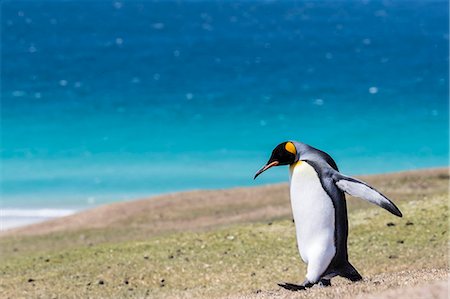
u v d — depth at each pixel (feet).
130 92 367.86
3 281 87.66
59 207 179.22
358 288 53.52
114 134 285.23
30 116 318.45
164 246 96.07
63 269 90.58
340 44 514.68
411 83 372.58
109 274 86.79
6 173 223.10
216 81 392.47
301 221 57.21
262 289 76.07
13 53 489.67
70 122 307.58
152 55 479.82
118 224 129.29
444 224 92.27
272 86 376.07
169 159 245.65
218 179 216.95
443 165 234.17
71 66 441.27
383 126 289.53
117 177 217.15
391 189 132.98
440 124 289.53
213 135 282.56
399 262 80.84
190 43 529.04
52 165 236.02
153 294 79.30
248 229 100.17
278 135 282.77
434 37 530.68
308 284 57.26
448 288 47.26
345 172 231.71
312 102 338.54
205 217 128.26
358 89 363.15
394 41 521.65
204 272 85.15
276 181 214.28
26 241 121.60
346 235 57.11
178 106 336.08
